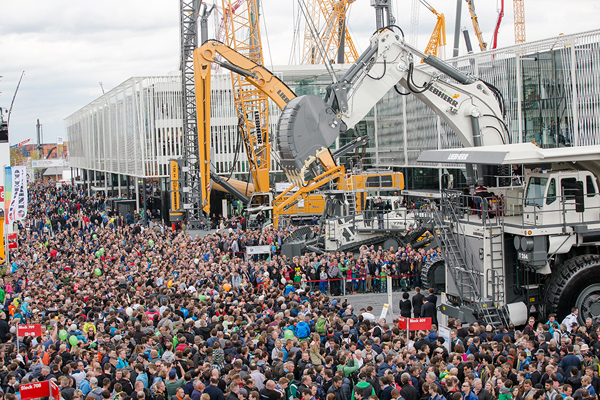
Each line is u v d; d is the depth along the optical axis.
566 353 13.24
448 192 20.50
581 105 37.66
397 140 60.97
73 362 12.64
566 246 17.78
